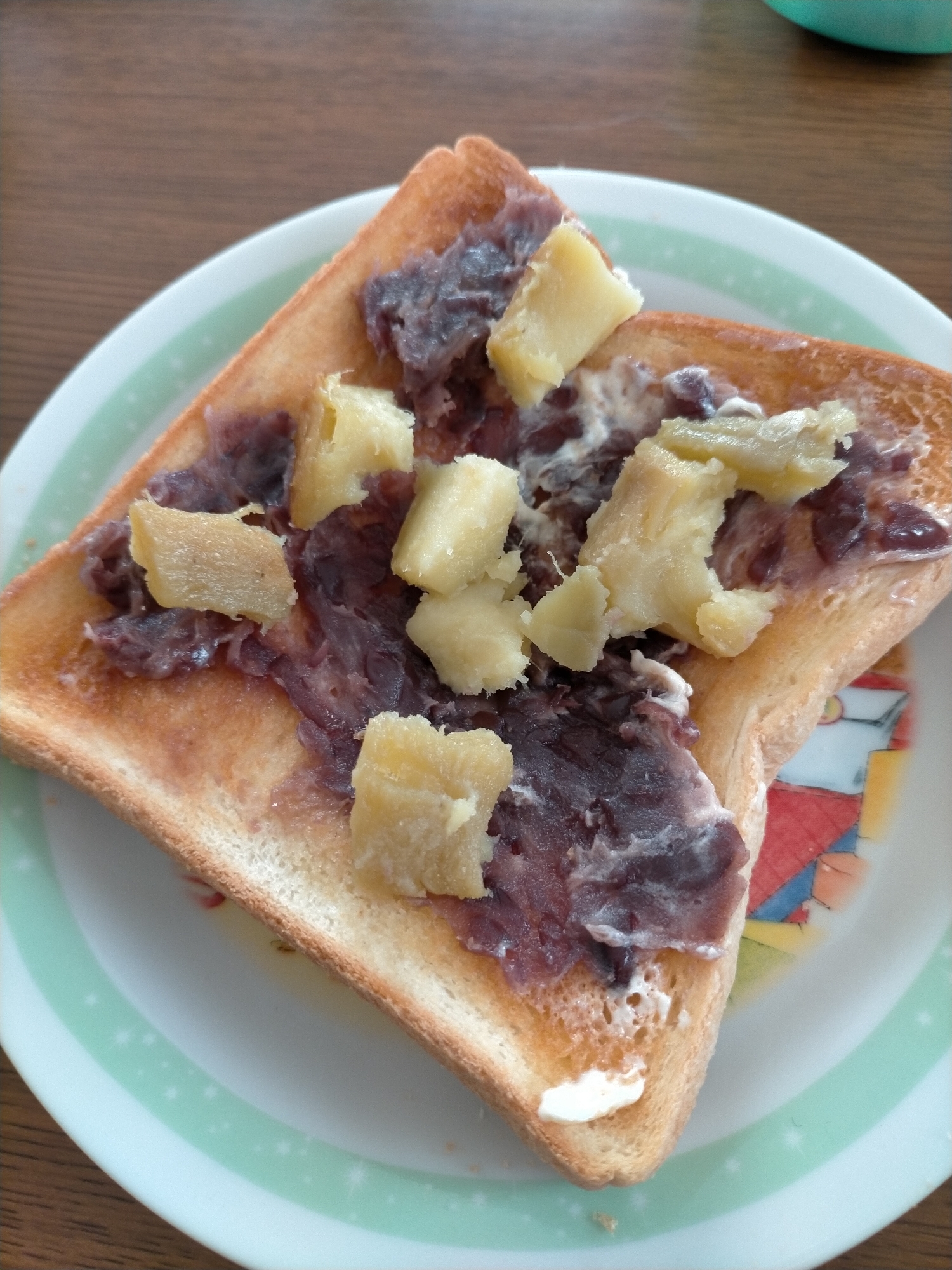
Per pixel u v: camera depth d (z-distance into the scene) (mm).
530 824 170
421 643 174
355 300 193
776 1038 173
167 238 235
